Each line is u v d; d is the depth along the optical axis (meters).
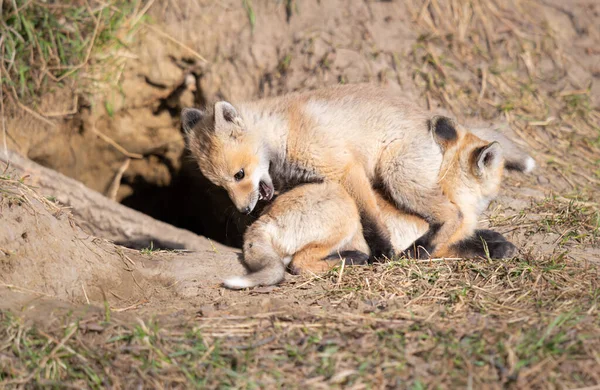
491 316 8.37
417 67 16.53
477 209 11.13
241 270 10.52
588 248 10.91
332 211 10.52
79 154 16.62
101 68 16.30
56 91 16.05
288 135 11.31
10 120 15.66
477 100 16.22
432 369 7.14
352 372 7.15
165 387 7.21
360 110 11.31
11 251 9.11
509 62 17.28
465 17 17.77
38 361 7.52
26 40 15.95
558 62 17.52
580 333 7.70
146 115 16.98
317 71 16.22
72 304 8.94
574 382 6.89
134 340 7.85
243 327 8.24
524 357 7.25
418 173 10.89
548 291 9.08
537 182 14.22
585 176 14.48
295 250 10.54
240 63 16.67
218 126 11.22
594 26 18.48
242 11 16.98
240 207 11.49
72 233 9.95
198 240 14.77
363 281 9.70
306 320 8.35
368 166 11.23
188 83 16.94
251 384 7.05
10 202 9.45
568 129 15.95
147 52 16.59
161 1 16.80
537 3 18.58
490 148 10.64
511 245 10.62
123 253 10.42
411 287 9.45
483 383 6.92
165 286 10.09
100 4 16.47
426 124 11.27
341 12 17.12
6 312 8.16
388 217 11.28
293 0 17.03
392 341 7.69
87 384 7.34
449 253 10.81
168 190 18.03
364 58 16.42
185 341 7.86
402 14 17.41
